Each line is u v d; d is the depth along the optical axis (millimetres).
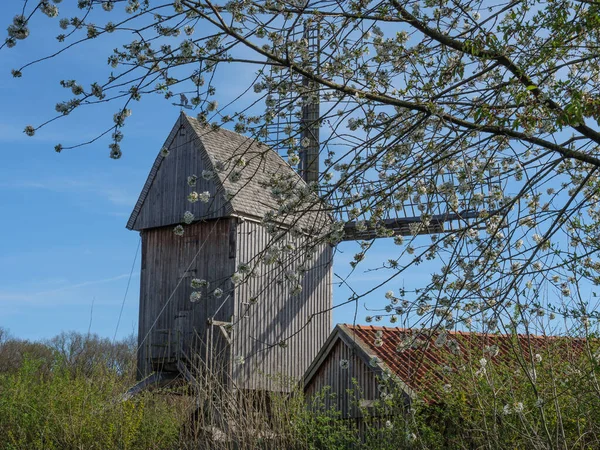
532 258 5680
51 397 15992
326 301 22797
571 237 6574
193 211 21266
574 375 8547
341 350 15633
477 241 6340
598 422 8977
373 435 12227
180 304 21219
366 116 6605
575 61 5801
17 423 15969
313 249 6312
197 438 13898
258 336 20406
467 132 5766
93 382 16781
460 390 10906
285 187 6305
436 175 6055
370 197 6105
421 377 11898
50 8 5496
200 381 13758
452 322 6125
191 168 21531
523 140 5984
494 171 6645
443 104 6121
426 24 6258
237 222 20359
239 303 20047
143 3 5684
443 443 10852
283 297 21297
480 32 6090
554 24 5699
